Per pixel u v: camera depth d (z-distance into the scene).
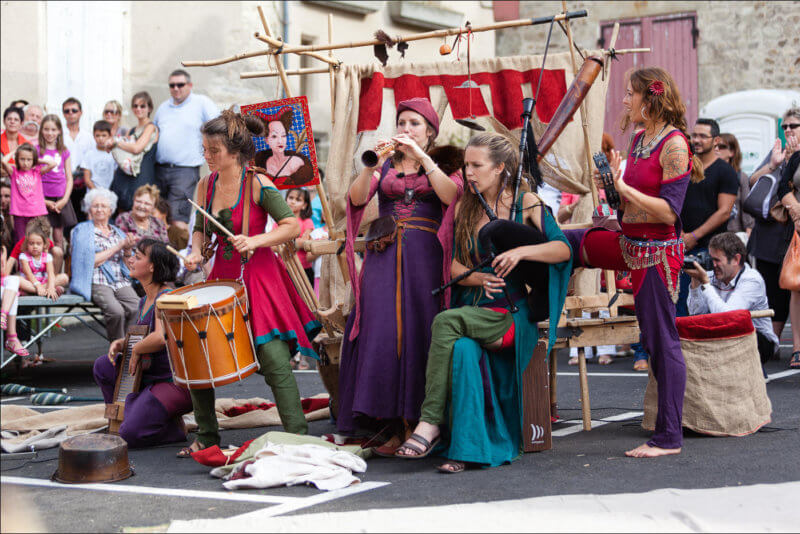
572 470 4.24
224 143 4.67
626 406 5.93
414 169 4.73
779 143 8.05
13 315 7.63
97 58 12.35
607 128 16.12
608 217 5.25
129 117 12.68
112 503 3.86
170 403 5.17
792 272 7.11
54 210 9.16
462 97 5.75
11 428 5.68
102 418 5.78
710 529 3.24
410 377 4.54
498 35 17.19
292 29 13.87
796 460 4.31
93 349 10.06
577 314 5.54
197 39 12.96
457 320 4.34
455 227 4.62
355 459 4.34
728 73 15.22
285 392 4.68
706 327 4.90
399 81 5.81
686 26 15.51
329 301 5.60
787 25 14.78
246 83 13.23
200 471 4.49
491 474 4.21
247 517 3.55
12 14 11.85
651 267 4.49
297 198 8.95
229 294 4.52
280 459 4.22
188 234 8.98
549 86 5.66
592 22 16.31
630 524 3.31
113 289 8.22
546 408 4.67
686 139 4.45
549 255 4.41
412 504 3.73
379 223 4.73
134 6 12.74
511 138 5.77
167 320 4.48
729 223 8.66
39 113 9.59
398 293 4.63
